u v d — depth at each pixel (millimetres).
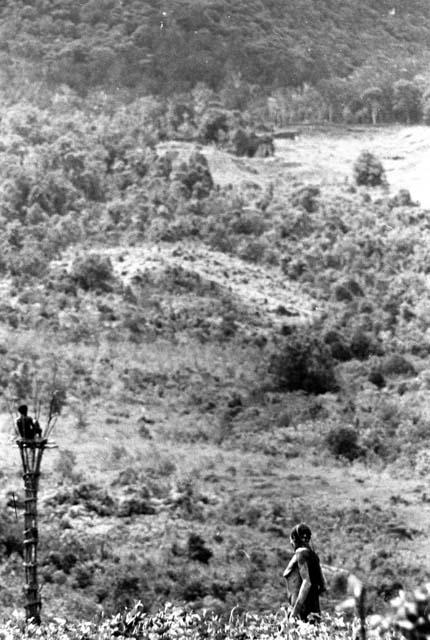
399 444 137750
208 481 119562
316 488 120812
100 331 172375
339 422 144875
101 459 122625
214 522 105312
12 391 141000
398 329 191750
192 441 135625
